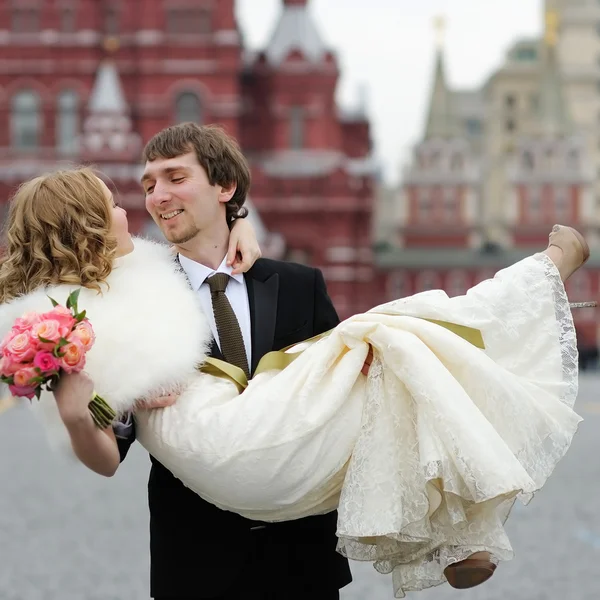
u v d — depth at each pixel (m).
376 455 5.82
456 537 5.90
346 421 5.91
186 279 6.32
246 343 6.57
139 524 17.67
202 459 5.78
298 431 5.77
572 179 109.06
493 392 5.89
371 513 5.76
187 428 5.80
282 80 87.06
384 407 5.88
